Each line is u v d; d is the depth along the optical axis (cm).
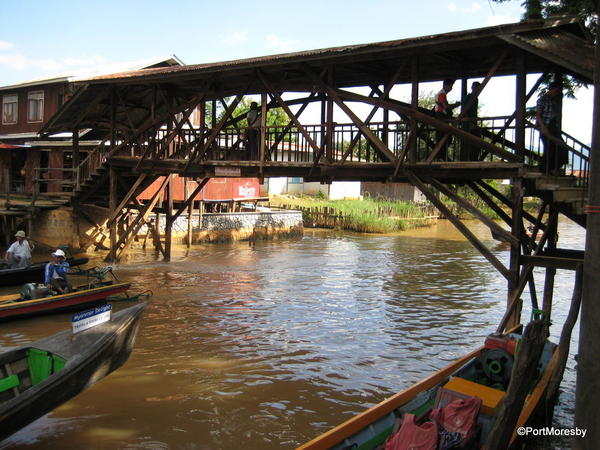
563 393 913
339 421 787
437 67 1300
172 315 1330
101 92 1803
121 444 704
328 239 3225
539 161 1080
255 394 870
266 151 1498
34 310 1187
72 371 661
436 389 688
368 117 1217
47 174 2575
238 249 2638
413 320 1340
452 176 1127
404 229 3803
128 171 1866
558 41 956
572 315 826
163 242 2505
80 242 2150
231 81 1609
